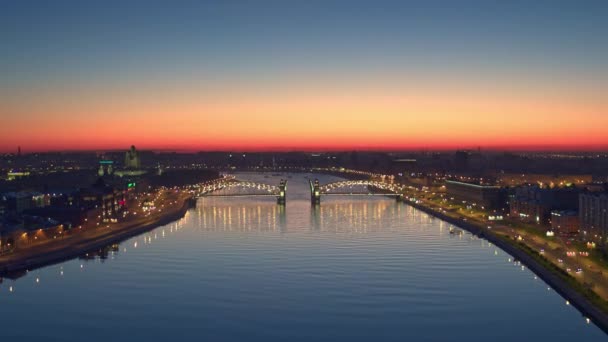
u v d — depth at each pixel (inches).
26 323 7662.4
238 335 7165.4
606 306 7598.4
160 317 7775.6
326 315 7780.5
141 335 7199.8
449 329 7313.0
